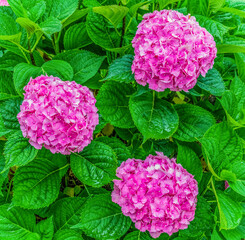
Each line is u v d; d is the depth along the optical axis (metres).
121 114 0.90
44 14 0.85
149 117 0.86
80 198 0.92
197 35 0.81
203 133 0.90
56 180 0.87
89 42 0.97
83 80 0.87
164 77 0.81
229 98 0.86
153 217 0.79
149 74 0.82
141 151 0.99
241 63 0.93
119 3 0.94
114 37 0.95
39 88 0.78
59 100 0.77
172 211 0.79
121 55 0.94
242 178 0.83
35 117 0.77
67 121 0.77
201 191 0.92
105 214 0.86
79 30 0.93
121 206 0.83
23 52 0.87
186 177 0.82
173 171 0.81
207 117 0.91
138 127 0.84
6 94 0.88
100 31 0.93
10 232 0.84
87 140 0.80
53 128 0.77
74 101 0.78
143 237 0.87
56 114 0.77
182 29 0.80
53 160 0.89
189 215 0.81
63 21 0.83
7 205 0.86
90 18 0.91
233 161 0.86
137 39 0.83
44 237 0.84
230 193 0.88
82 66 0.88
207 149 0.83
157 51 0.80
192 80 0.82
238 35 1.04
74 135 0.78
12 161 0.77
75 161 0.84
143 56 0.81
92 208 0.85
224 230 0.85
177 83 0.81
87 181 0.82
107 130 1.12
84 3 0.92
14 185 0.83
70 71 0.82
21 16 0.80
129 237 0.87
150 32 0.81
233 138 0.86
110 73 0.86
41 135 0.77
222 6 0.96
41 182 0.86
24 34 0.88
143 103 0.88
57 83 0.79
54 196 0.85
